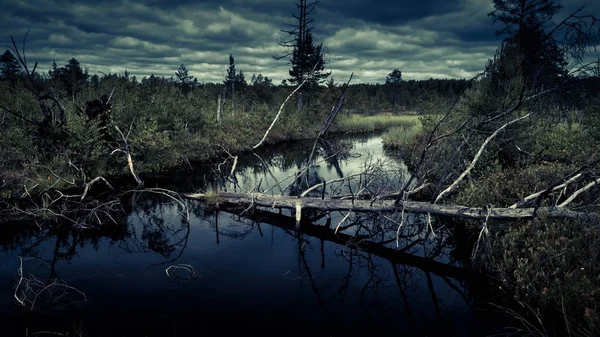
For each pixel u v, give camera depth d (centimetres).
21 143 1035
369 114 5481
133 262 611
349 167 1493
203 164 1519
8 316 445
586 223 509
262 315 456
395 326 434
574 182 643
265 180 1278
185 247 683
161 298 495
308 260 634
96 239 715
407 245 713
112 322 435
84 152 1116
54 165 1046
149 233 754
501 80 1014
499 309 466
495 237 599
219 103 2062
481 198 729
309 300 496
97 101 1213
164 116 1619
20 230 747
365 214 862
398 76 8556
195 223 827
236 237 742
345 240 738
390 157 1673
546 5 1401
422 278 567
